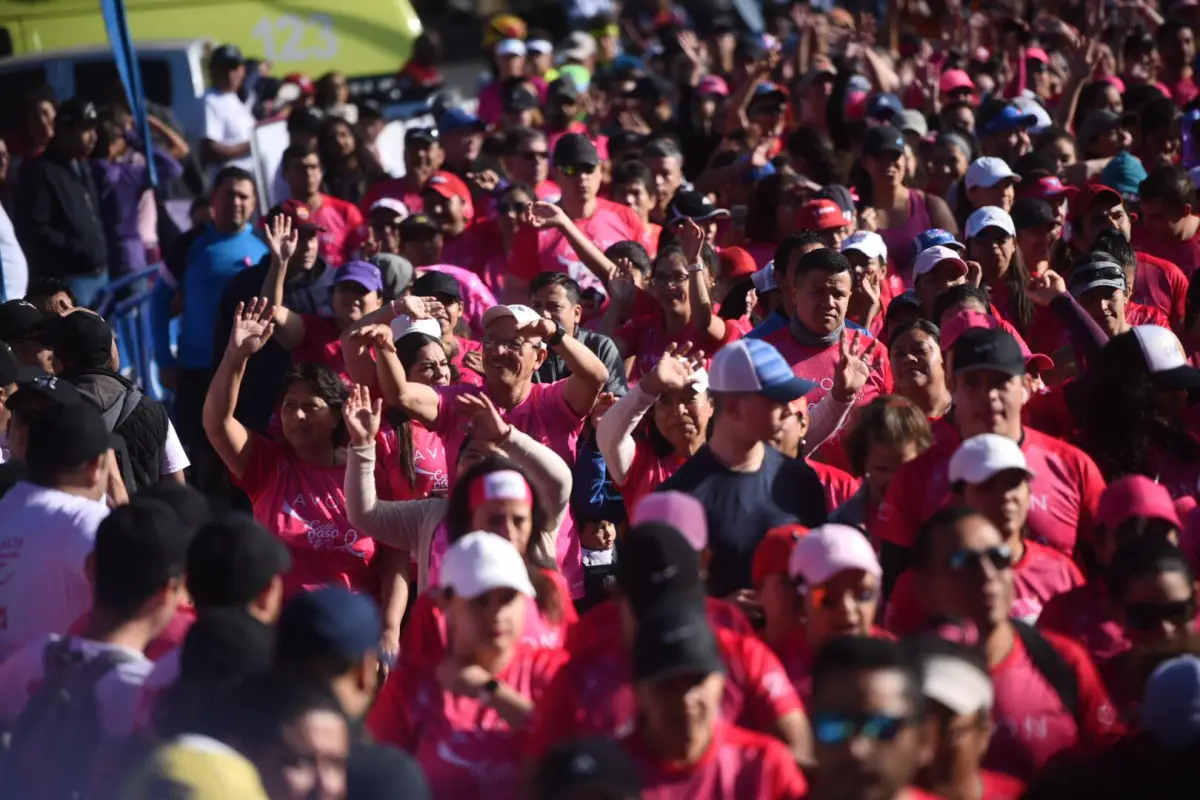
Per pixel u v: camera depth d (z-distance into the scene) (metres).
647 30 94.19
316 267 35.69
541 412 26.09
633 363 32.00
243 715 14.02
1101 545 20.52
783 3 95.62
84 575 18.89
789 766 15.41
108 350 26.69
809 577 17.00
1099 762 15.47
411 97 71.31
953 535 17.23
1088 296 29.61
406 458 25.00
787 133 55.56
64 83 60.41
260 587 16.84
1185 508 21.97
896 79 57.97
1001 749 17.17
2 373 24.97
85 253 45.22
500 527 19.11
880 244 31.50
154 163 48.97
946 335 26.39
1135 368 23.45
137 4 70.12
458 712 17.31
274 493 23.78
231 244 39.31
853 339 28.39
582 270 37.16
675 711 14.74
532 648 18.06
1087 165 43.34
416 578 23.80
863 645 14.35
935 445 21.89
